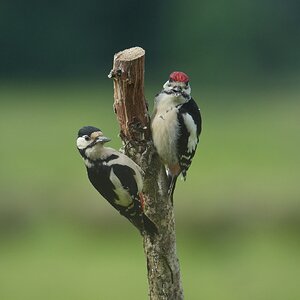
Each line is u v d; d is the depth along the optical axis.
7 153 35.31
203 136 41.00
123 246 23.52
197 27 58.78
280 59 58.22
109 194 10.25
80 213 24.03
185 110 10.59
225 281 21.27
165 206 10.12
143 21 59.44
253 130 43.03
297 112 48.69
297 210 23.05
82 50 58.75
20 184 26.19
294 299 20.64
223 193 23.59
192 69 58.78
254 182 25.86
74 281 21.81
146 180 10.17
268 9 58.25
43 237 24.14
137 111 10.05
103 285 21.59
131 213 10.20
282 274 21.69
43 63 58.41
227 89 57.44
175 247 10.10
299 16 58.41
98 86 58.00
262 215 22.92
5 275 22.39
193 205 22.80
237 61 58.22
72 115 49.03
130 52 9.94
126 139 10.16
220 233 22.72
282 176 28.22
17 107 51.88
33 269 22.78
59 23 58.50
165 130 10.41
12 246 23.94
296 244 22.66
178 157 10.54
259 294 20.94
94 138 10.33
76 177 28.66
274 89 56.34
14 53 58.03
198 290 21.16
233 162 32.41
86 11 58.75
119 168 10.16
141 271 22.27
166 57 59.34
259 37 58.16
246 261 22.16
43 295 21.28
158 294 10.05
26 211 24.44
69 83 58.25
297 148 36.50
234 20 58.31
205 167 31.08
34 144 38.34
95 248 23.48
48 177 28.66
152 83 57.03
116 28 59.34
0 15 57.66
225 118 47.62
